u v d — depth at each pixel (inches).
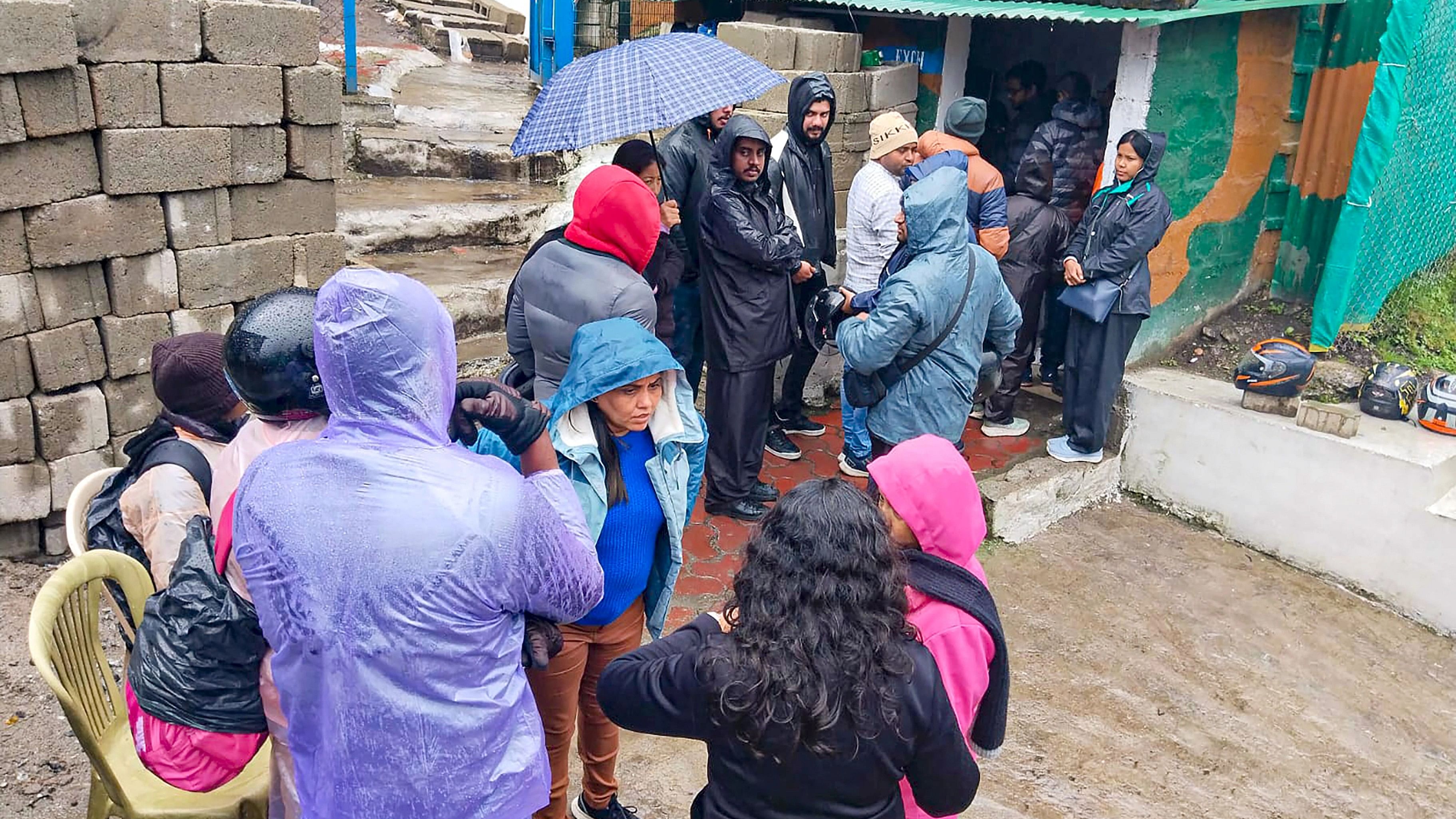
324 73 172.1
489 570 70.5
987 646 87.5
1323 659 178.9
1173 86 207.6
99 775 93.0
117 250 158.2
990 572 195.6
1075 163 223.1
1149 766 151.2
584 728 119.0
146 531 94.8
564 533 76.1
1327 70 233.5
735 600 77.7
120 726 102.0
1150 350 233.1
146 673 80.7
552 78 185.9
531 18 373.1
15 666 143.4
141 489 95.3
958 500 88.7
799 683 70.1
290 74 168.7
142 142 155.4
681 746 147.3
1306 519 202.4
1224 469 211.6
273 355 80.0
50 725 134.5
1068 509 215.9
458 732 72.2
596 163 284.5
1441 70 219.9
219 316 172.2
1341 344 230.1
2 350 151.9
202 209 165.8
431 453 70.7
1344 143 233.1
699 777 141.4
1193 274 232.7
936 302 159.5
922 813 92.3
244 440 87.5
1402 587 191.8
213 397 100.8
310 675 71.0
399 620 68.6
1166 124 210.1
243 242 172.4
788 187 198.8
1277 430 202.7
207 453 102.3
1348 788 150.1
